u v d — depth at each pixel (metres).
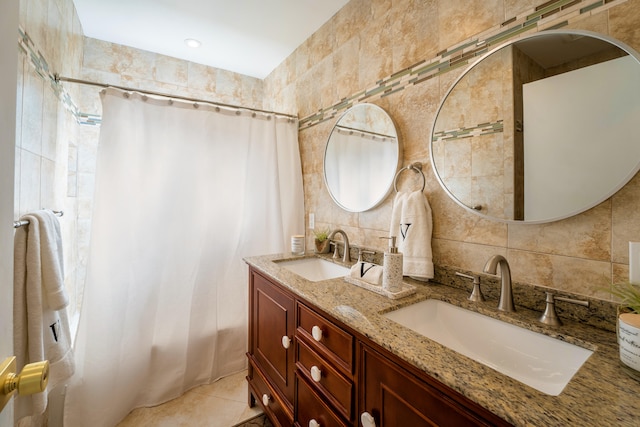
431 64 1.25
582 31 0.82
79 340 1.47
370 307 0.93
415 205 1.22
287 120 2.16
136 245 1.62
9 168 0.47
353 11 1.68
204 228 1.83
